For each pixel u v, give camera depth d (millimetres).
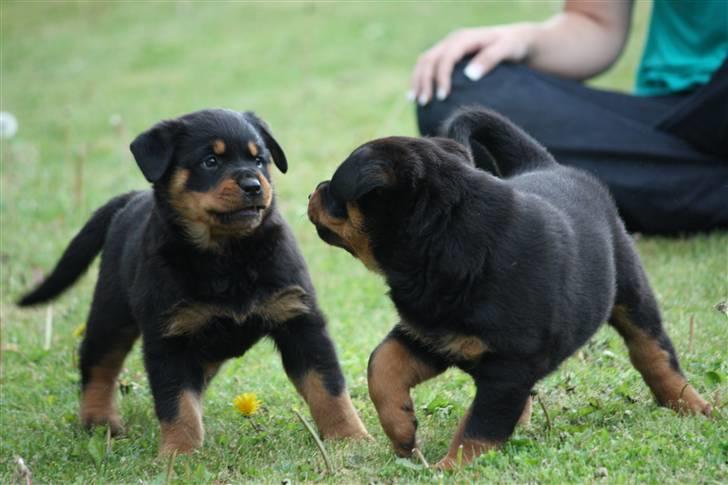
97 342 6918
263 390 7309
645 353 6262
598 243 5895
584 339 5805
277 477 5441
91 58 23219
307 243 10984
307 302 6418
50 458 6195
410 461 5453
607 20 11016
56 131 17312
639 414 6070
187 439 6027
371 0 25234
